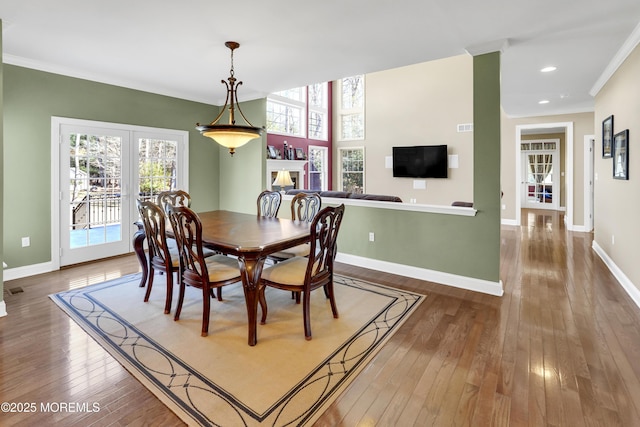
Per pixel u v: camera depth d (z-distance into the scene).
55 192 4.08
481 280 3.45
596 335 2.53
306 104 8.30
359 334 2.55
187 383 1.96
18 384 1.94
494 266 3.37
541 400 1.82
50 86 3.98
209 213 4.06
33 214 3.93
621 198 3.71
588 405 1.78
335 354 2.28
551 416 1.70
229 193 5.86
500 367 2.12
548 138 10.25
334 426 1.65
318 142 8.76
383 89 8.39
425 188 7.96
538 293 3.40
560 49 3.42
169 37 3.13
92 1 2.47
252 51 3.47
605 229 4.48
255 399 1.83
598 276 3.92
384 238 4.10
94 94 4.37
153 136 5.04
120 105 4.64
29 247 3.92
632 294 3.27
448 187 7.70
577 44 3.29
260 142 5.34
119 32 3.02
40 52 3.54
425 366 2.14
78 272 4.03
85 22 2.82
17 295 3.28
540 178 10.52
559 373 2.06
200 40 3.19
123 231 4.80
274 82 4.64
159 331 2.58
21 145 3.80
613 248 4.06
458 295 3.35
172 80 4.55
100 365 2.13
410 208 3.86
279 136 7.50
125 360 2.19
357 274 4.01
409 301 3.20
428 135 7.86
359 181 9.01
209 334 2.54
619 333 2.55
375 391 1.90
